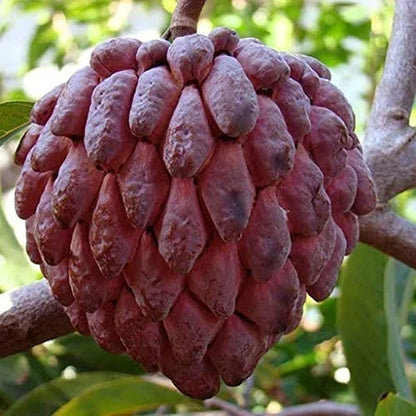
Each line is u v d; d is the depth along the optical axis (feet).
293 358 1.85
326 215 0.76
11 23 2.58
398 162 0.97
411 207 2.43
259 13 2.51
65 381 1.28
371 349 1.16
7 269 1.41
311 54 2.45
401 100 1.01
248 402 1.45
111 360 1.48
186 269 0.73
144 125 0.72
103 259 0.75
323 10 2.43
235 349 0.78
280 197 0.75
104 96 0.74
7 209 1.64
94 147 0.73
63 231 0.78
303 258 0.77
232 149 0.73
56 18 2.36
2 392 1.42
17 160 0.83
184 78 0.74
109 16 2.41
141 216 0.73
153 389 1.24
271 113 0.74
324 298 0.81
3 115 0.96
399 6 1.07
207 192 0.73
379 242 0.97
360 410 1.18
